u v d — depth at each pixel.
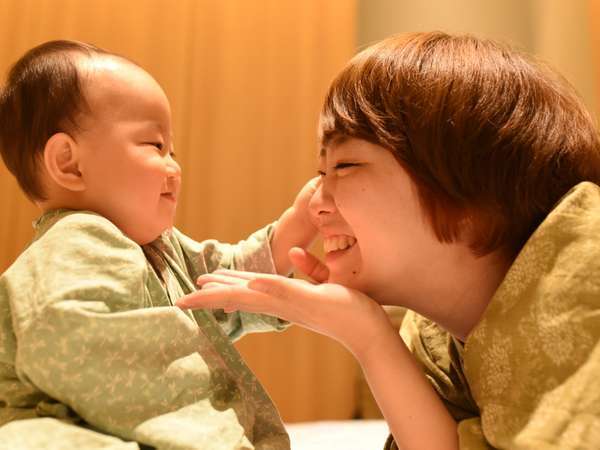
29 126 0.79
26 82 0.80
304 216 0.93
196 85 2.35
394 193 0.65
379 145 0.66
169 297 0.78
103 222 0.70
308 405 2.16
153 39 2.37
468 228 0.65
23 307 0.64
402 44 0.70
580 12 2.14
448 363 0.79
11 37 2.40
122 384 0.63
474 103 0.64
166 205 0.81
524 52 0.73
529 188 0.64
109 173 0.77
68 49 0.82
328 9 2.35
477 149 0.63
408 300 0.71
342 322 0.65
